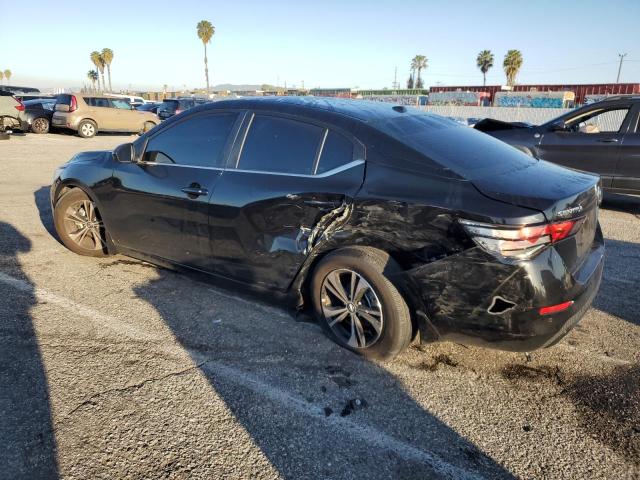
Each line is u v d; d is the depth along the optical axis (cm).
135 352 320
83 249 484
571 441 248
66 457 229
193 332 347
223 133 373
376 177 299
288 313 378
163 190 391
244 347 329
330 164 319
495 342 274
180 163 391
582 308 280
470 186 272
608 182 746
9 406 262
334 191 308
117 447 237
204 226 369
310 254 321
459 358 320
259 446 241
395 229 287
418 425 258
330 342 337
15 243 528
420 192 283
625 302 407
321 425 256
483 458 237
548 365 314
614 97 752
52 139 1742
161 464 228
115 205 431
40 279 432
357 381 294
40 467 223
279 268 337
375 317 305
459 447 244
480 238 260
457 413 268
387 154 303
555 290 259
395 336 298
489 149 335
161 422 255
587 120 779
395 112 353
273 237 334
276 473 224
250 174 349
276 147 345
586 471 229
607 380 298
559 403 277
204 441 243
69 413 259
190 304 390
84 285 422
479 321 272
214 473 223
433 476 225
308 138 333
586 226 288
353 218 300
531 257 254
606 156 737
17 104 1728
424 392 285
